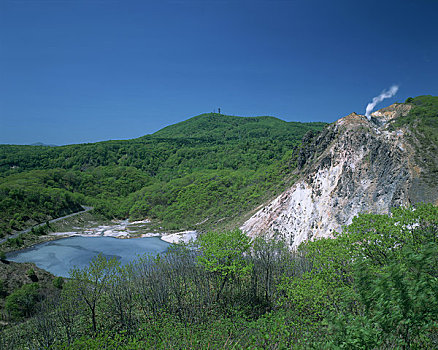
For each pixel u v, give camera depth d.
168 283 33.16
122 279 33.16
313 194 52.16
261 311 28.95
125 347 20.44
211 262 30.50
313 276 21.44
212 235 34.69
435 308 8.88
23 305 37.03
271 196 72.56
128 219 113.25
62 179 135.75
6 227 83.00
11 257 65.94
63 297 31.88
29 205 98.06
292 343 15.52
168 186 121.62
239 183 99.88
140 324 28.31
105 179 145.88
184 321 26.89
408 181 39.50
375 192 42.69
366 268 11.64
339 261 20.39
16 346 27.25
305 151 70.25
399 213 19.61
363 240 19.97
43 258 65.25
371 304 10.79
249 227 61.69
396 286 9.48
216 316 28.03
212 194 99.56
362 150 48.47
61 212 106.50
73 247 74.50
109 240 82.25
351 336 10.00
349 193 45.97
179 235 81.62
